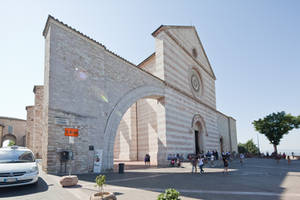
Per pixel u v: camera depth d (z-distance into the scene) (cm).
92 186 875
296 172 1587
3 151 917
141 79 1981
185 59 2836
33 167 828
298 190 875
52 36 1301
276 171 1681
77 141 1316
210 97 3491
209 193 807
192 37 3169
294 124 4238
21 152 937
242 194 790
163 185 974
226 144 4525
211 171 1681
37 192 742
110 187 900
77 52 1438
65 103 1294
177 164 2022
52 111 1212
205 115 3156
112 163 1534
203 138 2969
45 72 1355
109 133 1554
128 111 2759
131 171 1567
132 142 2642
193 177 1295
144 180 1120
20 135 4994
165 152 2103
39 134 2334
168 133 2183
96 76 1543
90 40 1545
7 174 749
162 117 2216
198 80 3212
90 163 1375
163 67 2319
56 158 1185
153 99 2470
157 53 2422
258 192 829
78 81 1405
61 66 1316
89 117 1429
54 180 962
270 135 4369
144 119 2588
